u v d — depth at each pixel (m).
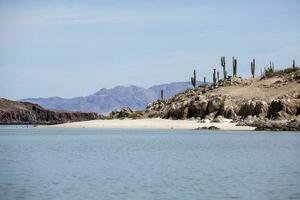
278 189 43.81
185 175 53.88
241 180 49.50
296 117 149.25
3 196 41.59
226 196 41.06
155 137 129.38
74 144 108.81
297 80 182.25
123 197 41.03
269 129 144.62
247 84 195.38
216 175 53.53
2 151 91.44
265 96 175.00
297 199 39.50
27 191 43.88
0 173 56.75
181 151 86.56
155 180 50.22
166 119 192.88
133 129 182.25
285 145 95.62
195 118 181.50
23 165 65.81
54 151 90.38
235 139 114.44
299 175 52.53
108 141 117.19
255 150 85.75
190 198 40.41
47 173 56.62
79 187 46.06
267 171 56.41
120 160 71.88
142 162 68.81
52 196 41.53
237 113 168.00
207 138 119.81
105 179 51.16
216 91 194.00
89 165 65.31
